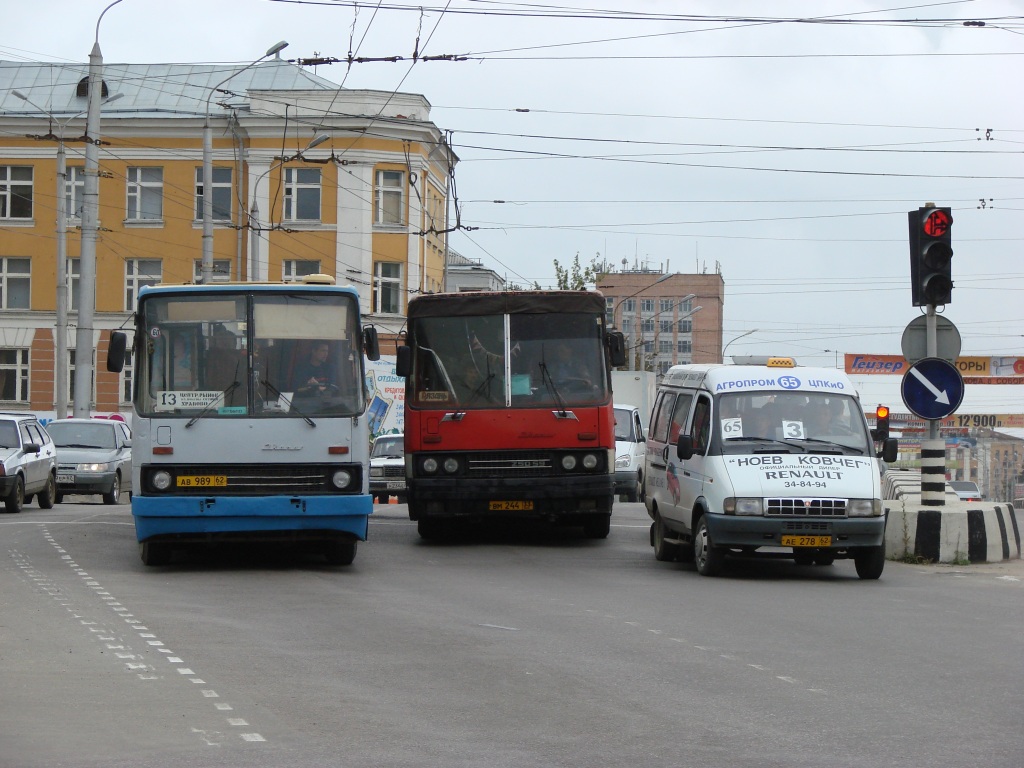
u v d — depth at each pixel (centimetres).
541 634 1114
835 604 1336
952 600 1384
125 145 5562
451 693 859
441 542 2077
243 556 1783
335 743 718
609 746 713
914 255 1803
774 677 924
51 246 5656
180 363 1541
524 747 710
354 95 5400
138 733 741
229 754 692
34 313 5672
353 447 1545
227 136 5519
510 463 1920
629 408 3484
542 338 1955
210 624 1156
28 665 949
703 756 692
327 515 1527
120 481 3481
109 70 5841
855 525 1533
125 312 5616
